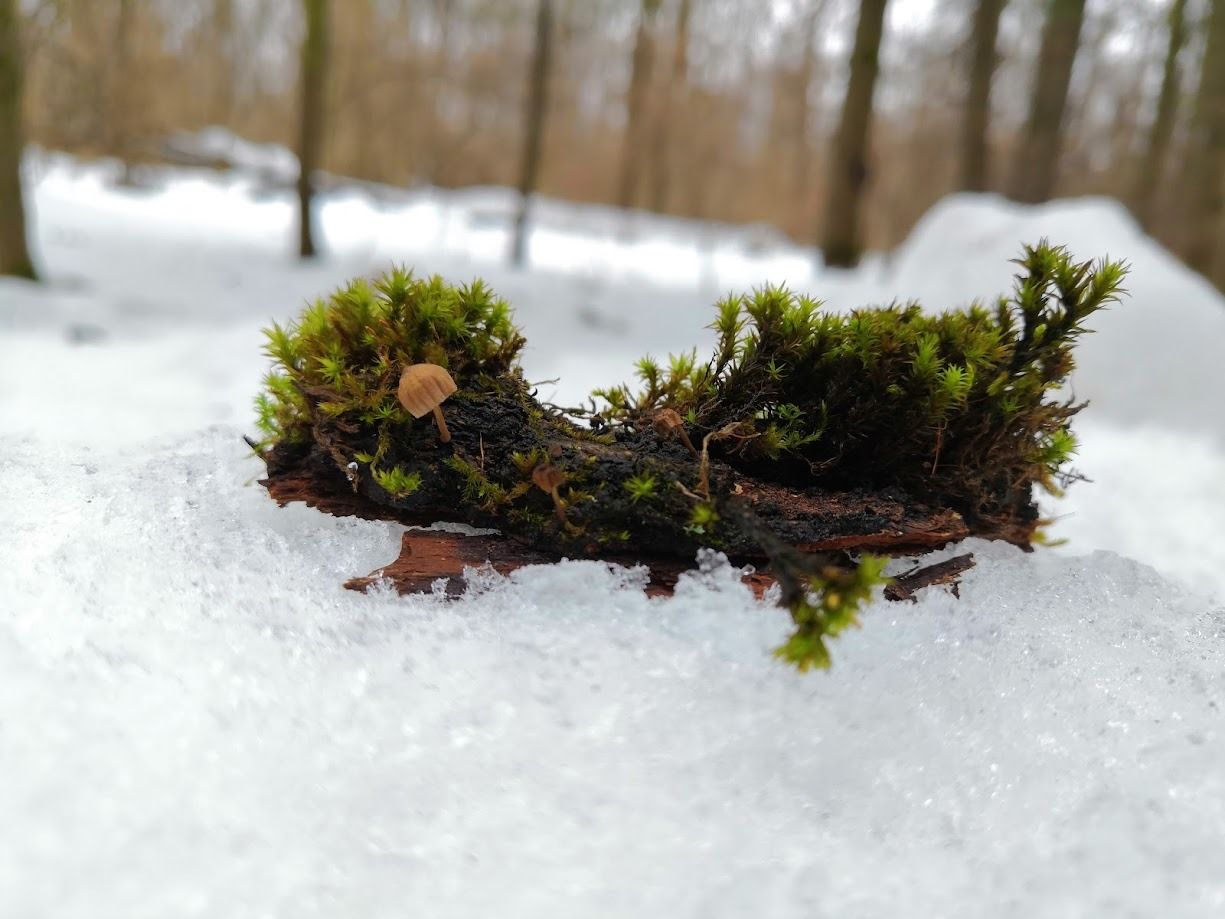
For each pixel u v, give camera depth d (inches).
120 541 5.8
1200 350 18.7
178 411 13.7
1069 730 5.1
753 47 67.1
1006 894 4.3
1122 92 48.8
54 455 7.2
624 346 27.5
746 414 6.4
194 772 4.3
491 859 4.2
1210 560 10.2
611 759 4.8
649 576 5.9
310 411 6.1
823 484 6.5
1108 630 5.8
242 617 5.3
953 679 5.3
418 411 5.7
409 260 40.2
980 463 6.6
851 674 5.3
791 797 4.7
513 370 6.7
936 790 4.8
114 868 3.9
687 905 4.1
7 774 4.1
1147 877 4.3
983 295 20.8
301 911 3.9
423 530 6.1
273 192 62.8
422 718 4.8
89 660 4.8
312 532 6.3
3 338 21.5
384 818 4.3
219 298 31.6
